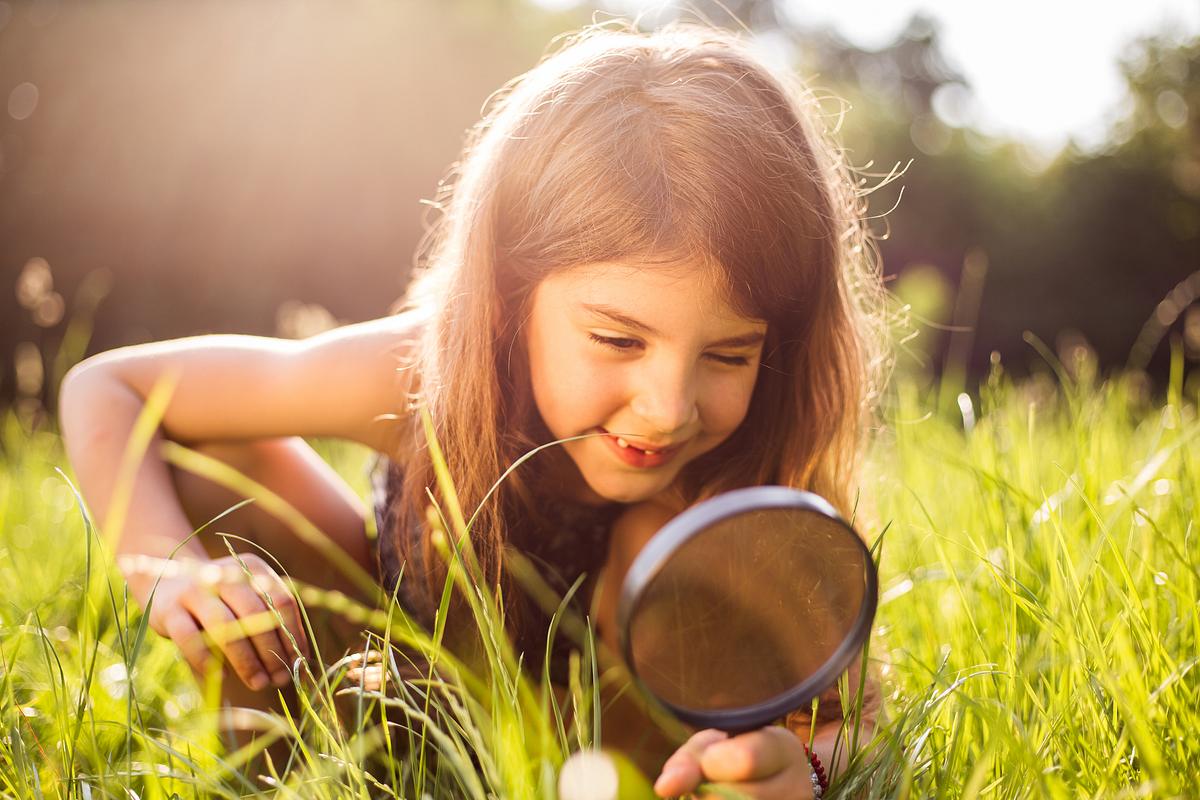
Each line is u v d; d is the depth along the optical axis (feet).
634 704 2.78
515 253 2.55
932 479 3.28
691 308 2.39
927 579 2.57
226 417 2.84
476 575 2.42
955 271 34.60
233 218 22.12
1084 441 2.91
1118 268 36.58
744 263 2.42
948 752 2.14
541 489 2.74
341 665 2.30
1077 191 36.58
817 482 2.75
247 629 2.33
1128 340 35.60
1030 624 2.37
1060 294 35.96
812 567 1.90
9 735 2.24
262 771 2.50
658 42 2.68
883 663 2.45
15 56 21.72
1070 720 2.15
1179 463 2.78
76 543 3.41
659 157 2.45
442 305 2.70
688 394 2.43
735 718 1.91
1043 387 3.96
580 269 2.43
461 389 2.64
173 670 2.82
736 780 1.92
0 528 3.51
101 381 2.80
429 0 23.32
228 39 22.20
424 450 2.71
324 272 22.61
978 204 35.14
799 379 2.67
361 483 4.36
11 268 21.07
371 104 22.70
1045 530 2.48
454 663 2.21
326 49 22.48
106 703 2.47
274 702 2.55
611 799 1.96
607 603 2.94
